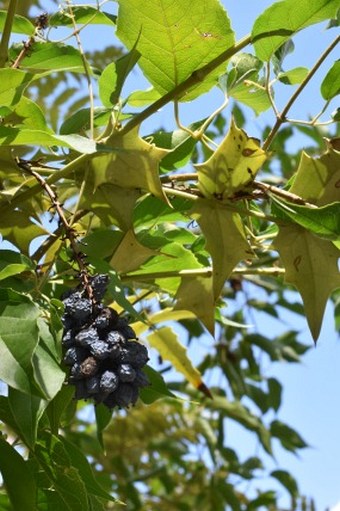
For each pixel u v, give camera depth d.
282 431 1.31
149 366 0.79
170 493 1.38
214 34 0.70
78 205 0.70
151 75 0.72
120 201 0.71
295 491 1.34
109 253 0.74
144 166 0.70
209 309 0.75
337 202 0.69
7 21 0.72
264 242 0.82
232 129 0.69
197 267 0.77
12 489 0.70
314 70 0.72
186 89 0.71
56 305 0.70
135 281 0.77
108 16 0.82
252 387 1.25
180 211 0.78
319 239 0.72
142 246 0.72
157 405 1.35
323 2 0.70
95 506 0.76
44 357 0.65
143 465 1.41
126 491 1.33
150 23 0.70
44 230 0.74
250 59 0.77
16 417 0.65
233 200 0.71
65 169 0.70
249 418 1.24
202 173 0.70
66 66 0.81
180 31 0.70
